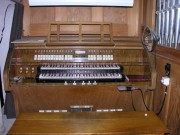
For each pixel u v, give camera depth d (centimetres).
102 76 194
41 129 154
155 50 211
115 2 212
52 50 208
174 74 172
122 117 175
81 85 191
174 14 171
